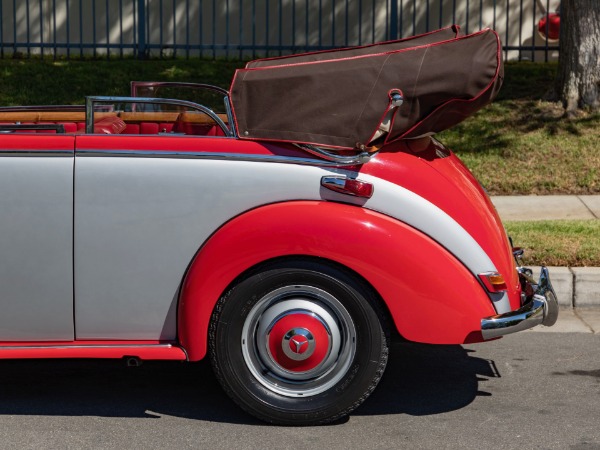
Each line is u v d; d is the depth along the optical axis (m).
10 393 5.11
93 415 4.78
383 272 4.37
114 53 14.70
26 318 4.55
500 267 4.59
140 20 13.56
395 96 4.36
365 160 4.43
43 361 4.97
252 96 4.52
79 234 4.47
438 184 4.55
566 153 10.59
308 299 4.50
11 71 12.59
